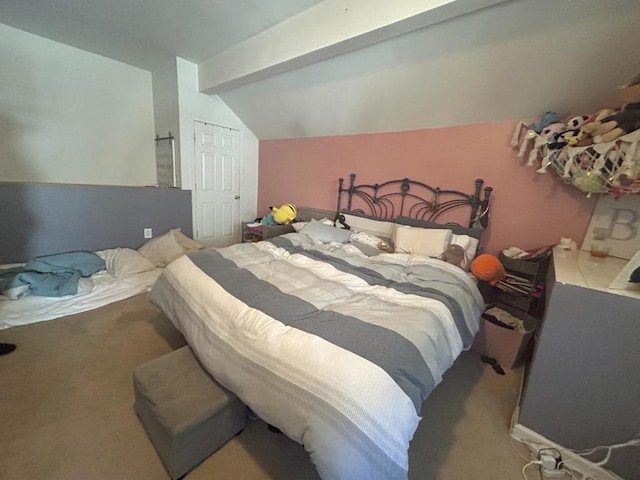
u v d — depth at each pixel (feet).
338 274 5.96
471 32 5.73
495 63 6.14
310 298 4.70
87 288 8.09
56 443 4.08
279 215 11.92
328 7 6.44
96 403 4.79
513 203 7.47
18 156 9.41
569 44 5.28
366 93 8.45
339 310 4.39
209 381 4.26
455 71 6.66
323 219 11.02
